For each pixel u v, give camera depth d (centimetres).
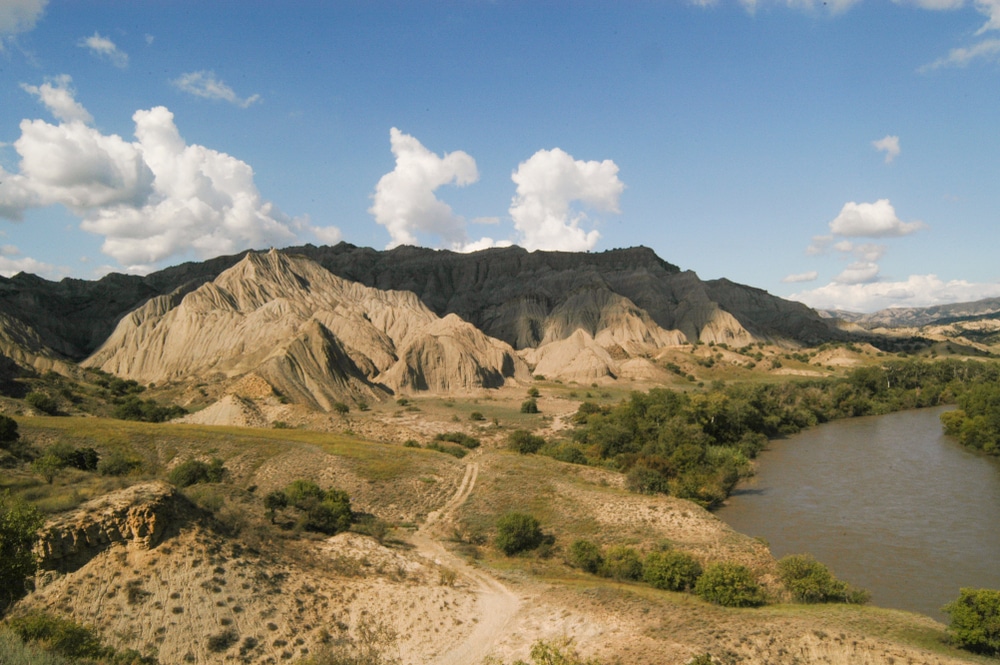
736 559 4809
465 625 3753
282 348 13125
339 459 6912
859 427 11538
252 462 6806
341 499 5422
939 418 11819
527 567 4728
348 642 3481
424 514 5925
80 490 4006
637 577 4584
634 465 7400
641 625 3516
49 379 10856
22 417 7256
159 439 7119
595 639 3412
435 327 18825
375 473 6625
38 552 3278
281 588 3731
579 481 6588
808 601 4181
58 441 6625
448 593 4088
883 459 8806
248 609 3472
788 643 3259
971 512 6328
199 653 3144
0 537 2955
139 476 5634
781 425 11194
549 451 8162
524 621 3766
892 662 3125
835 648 3222
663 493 6544
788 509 6544
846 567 5009
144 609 3275
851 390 13400
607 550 4981
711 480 7144
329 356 13562
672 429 8831
